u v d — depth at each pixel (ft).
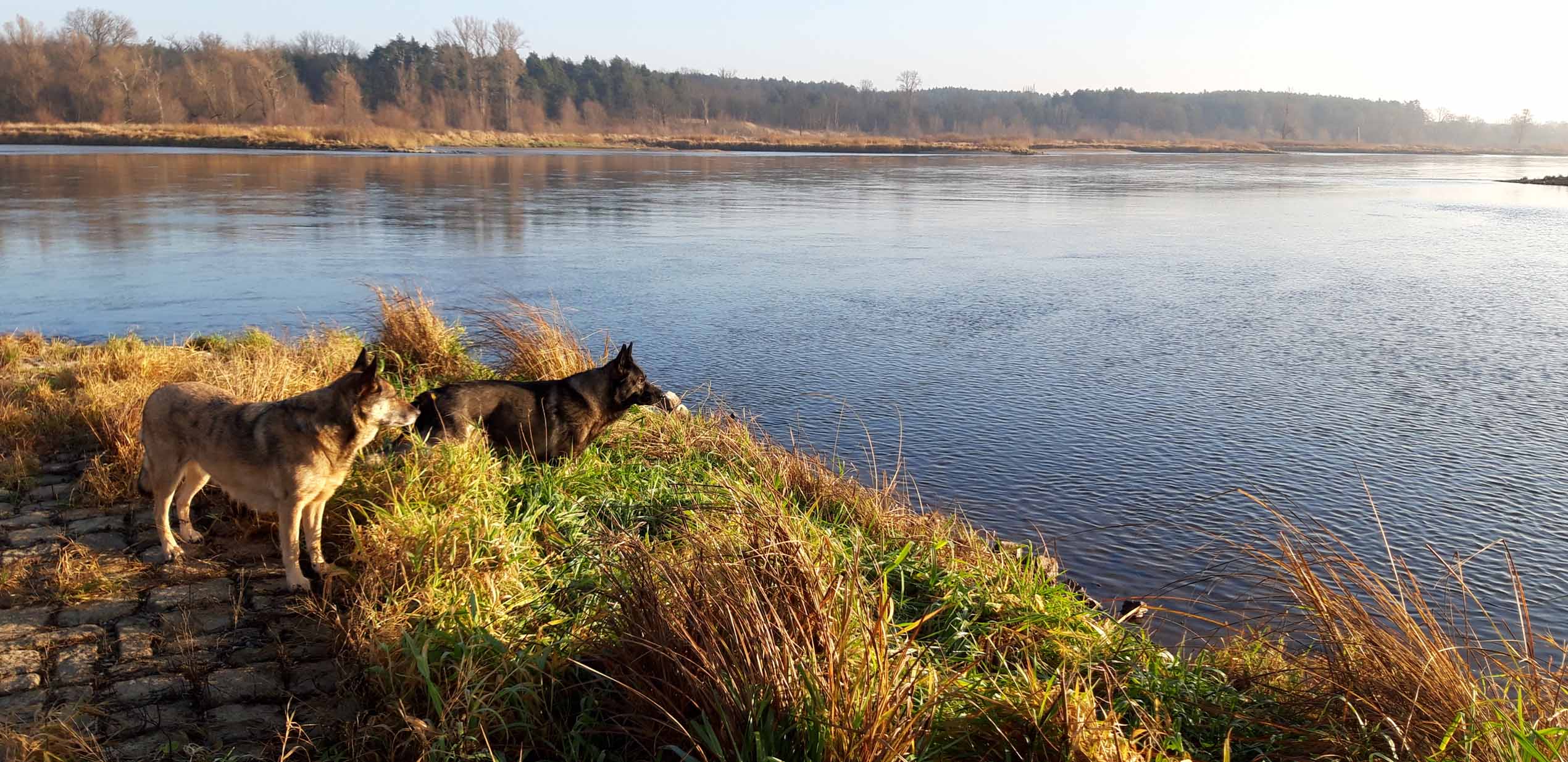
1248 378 36.81
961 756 11.51
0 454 20.18
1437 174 228.22
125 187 110.22
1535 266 67.26
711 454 24.90
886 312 48.73
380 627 12.91
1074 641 15.70
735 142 349.20
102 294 48.39
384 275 55.42
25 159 159.12
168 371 27.14
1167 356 40.19
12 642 13.15
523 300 49.32
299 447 14.61
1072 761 11.16
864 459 27.81
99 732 11.25
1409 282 59.52
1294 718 13.12
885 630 12.02
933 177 170.71
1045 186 149.38
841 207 107.65
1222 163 277.64
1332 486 26.21
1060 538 23.04
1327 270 64.18
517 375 29.99
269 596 14.74
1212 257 70.54
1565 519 24.11
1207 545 22.66
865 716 10.59
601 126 448.65
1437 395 34.60
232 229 74.84
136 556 15.88
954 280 58.75
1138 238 82.17
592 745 11.46
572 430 22.02
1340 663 13.10
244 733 11.40
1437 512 24.54
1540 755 9.91
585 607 14.14
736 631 11.25
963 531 21.84
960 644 15.10
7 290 48.67
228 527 17.19
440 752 10.81
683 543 16.03
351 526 15.52
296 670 12.75
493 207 98.17
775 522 13.93
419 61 414.62
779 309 49.11
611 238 75.31
